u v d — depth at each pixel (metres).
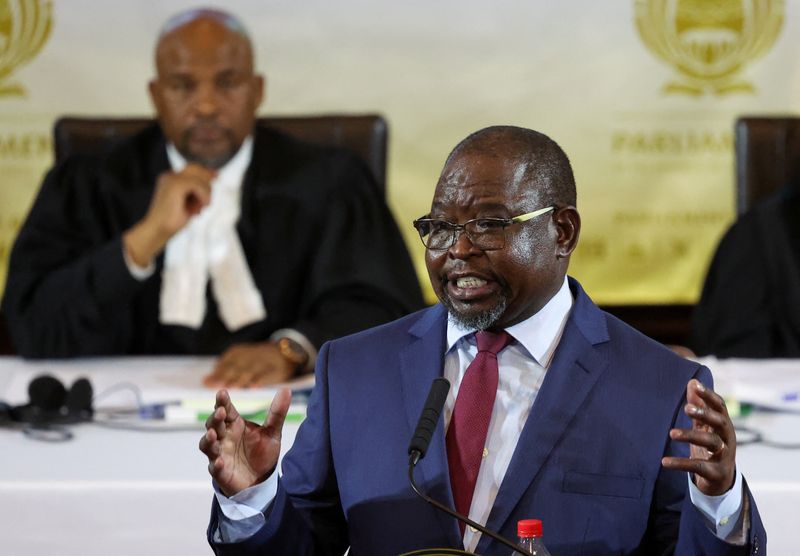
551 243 6.43
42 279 13.32
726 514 5.88
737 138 14.54
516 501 6.26
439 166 17.14
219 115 13.60
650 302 17.14
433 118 17.06
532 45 16.89
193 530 8.07
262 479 6.20
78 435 9.57
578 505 6.29
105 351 12.80
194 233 13.75
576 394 6.46
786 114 16.89
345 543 6.88
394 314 13.31
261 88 14.15
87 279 12.60
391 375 6.71
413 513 6.36
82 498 8.07
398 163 17.14
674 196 17.02
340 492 6.59
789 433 9.39
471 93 17.02
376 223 13.94
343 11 16.91
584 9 16.83
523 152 6.40
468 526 6.35
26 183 16.77
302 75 17.00
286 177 14.02
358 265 13.45
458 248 6.27
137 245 12.62
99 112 16.81
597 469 6.34
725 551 5.90
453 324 6.69
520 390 6.58
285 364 11.04
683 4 16.77
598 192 17.05
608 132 16.97
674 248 17.06
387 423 6.57
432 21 16.91
